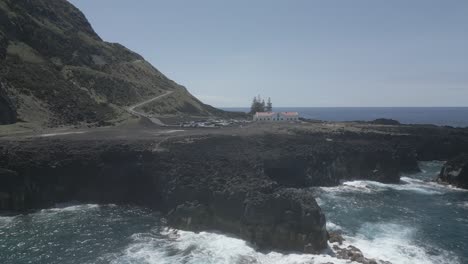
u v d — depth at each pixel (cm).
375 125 14275
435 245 5634
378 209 7362
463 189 9131
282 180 8431
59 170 7206
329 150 9850
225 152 8188
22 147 7375
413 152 11344
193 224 5991
